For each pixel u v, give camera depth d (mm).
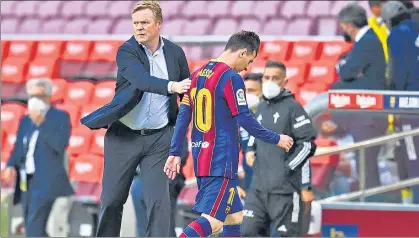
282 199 22797
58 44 46812
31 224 28750
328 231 23984
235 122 18047
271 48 43094
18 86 46062
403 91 23453
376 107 22984
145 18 19109
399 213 23859
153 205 19531
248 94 25000
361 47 26078
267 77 22641
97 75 45812
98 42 46156
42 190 28625
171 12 50750
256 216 23094
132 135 19656
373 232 23953
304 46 42750
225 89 17766
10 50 47344
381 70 25953
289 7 48938
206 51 42688
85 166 36312
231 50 18344
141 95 19328
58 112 28891
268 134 17891
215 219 17844
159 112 19547
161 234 19500
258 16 49312
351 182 25156
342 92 23188
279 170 22688
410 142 24500
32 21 52688
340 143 25031
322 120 25125
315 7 48469
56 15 52844
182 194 30656
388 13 26109
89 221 30484
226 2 50406
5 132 41094
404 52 25469
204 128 17953
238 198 18297
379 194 24859
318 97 25422
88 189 35719
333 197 25078
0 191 29156
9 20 53188
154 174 19594
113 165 19734
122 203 20000
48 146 28672
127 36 46281
